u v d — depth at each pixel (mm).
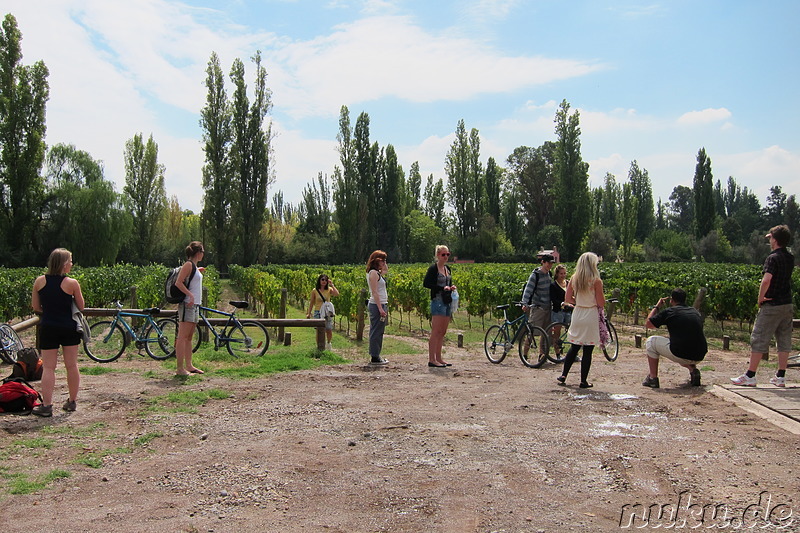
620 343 13180
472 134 73688
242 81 53156
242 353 10039
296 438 5336
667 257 72438
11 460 4730
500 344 9852
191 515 3738
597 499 3965
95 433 5480
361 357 10672
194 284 8172
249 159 53750
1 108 45406
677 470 4465
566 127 66250
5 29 45438
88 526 3570
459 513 3752
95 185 49125
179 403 6605
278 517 3707
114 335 11102
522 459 4738
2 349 8312
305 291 22234
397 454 4879
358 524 3605
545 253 9742
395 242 69125
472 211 73438
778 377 7062
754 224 104812
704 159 75188
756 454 4793
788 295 6918
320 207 74812
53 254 6168
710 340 13734
